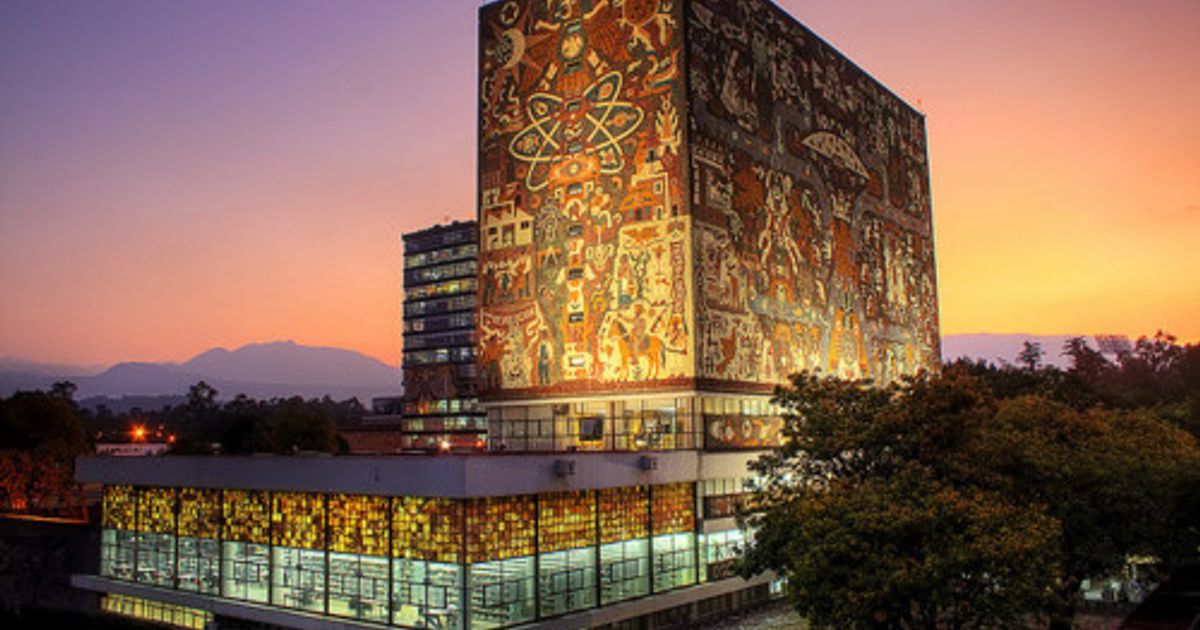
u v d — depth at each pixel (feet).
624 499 142.31
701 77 166.71
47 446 285.84
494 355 182.39
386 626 119.75
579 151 175.01
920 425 115.55
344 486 123.75
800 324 188.55
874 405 122.01
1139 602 175.42
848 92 219.20
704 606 155.74
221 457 144.25
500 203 185.47
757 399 173.78
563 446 171.53
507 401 179.01
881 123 233.35
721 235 166.91
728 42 176.04
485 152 189.06
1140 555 147.64
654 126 165.37
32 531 197.57
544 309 176.14
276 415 351.46
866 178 222.48
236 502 145.28
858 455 122.83
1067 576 124.57
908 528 94.94
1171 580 199.62
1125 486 123.75
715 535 159.74
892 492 102.42
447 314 499.10
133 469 161.48
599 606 134.21
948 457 114.42
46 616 188.14
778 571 119.44
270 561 138.62
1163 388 400.67
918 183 249.55
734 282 169.17
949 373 119.75
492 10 191.83
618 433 165.58
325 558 130.72
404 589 121.39
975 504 97.81
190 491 153.69
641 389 161.58
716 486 161.07
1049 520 101.91
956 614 97.04
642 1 170.19
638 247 164.76
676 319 158.61
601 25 175.22
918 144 252.42
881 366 218.38
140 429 490.90
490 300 184.55
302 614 129.39
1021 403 144.87
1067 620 125.08
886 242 228.22
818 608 97.09
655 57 167.02
